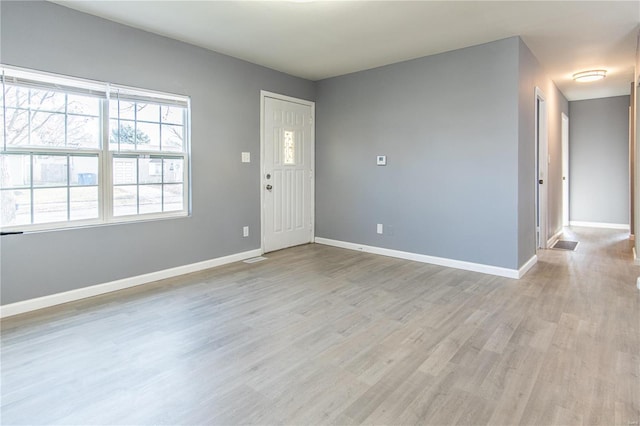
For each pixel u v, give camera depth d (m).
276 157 5.14
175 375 2.08
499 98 3.89
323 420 1.71
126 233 3.58
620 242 5.71
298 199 5.53
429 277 3.93
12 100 2.92
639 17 3.29
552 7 3.09
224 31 3.65
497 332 2.61
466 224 4.21
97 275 3.39
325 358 2.27
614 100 6.92
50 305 3.10
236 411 1.77
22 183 3.00
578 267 4.30
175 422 1.69
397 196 4.80
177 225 3.99
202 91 4.16
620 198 6.99
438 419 1.71
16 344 2.44
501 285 3.65
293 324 2.76
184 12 3.21
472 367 2.15
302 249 5.33
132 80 3.55
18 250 2.94
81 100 3.29
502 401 1.84
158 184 3.87
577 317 2.85
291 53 4.32
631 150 5.88
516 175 3.83
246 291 3.50
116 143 3.52
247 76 4.65
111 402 1.84
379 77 4.87
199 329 2.67
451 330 2.64
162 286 3.64
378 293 3.43
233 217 4.59
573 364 2.17
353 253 5.08
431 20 3.35
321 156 5.66
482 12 3.18
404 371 2.12
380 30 3.60
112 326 2.72
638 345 2.39
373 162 5.02
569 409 1.77
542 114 5.14
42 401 1.85
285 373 2.10
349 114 5.25
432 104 4.39
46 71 3.03
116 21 3.40
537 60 4.53
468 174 4.16
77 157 3.29
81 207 3.33
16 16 2.87
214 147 4.32
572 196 7.43
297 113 5.40
